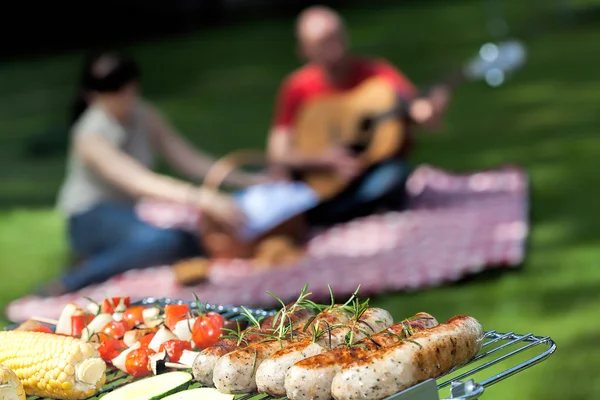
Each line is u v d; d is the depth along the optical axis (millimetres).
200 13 27828
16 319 5922
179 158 7414
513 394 4172
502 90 13562
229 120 14023
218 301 5828
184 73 19438
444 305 5371
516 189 7789
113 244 6852
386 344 2188
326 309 2465
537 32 18734
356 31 22875
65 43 26719
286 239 6852
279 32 24516
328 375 2080
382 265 6086
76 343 2357
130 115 7035
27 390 2410
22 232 8484
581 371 4355
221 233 6824
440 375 2150
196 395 2186
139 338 2578
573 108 11781
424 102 7672
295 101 8047
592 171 8453
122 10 26953
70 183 7039
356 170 7414
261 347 2240
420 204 7664
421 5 27094
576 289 5414
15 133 14625
